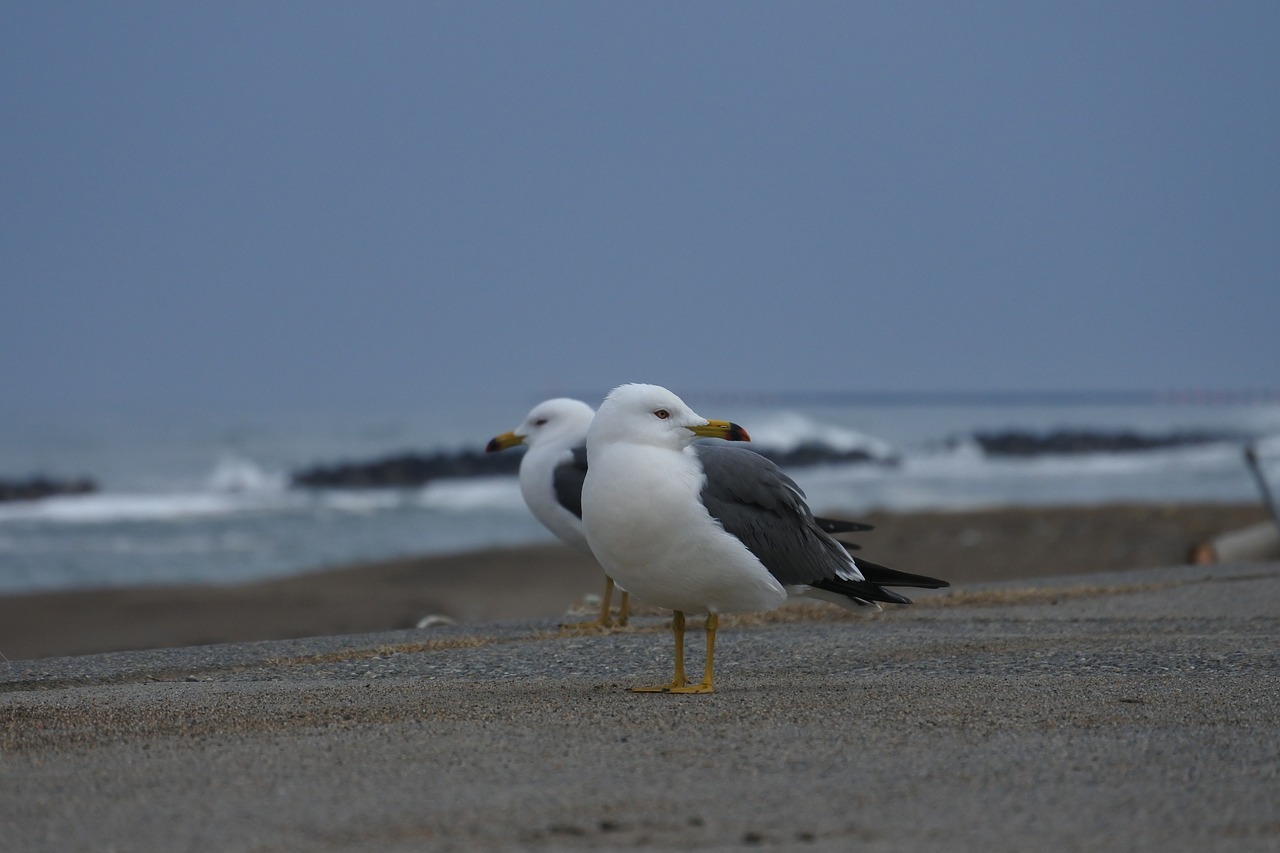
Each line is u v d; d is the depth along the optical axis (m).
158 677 12.04
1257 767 7.75
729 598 10.69
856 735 8.70
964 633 14.14
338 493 51.56
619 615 15.76
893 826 6.58
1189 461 71.00
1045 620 15.18
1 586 29.73
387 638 14.77
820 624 15.06
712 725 9.09
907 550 31.41
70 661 12.98
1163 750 8.21
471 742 8.55
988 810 6.85
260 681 11.59
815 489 54.09
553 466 16.12
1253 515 37.22
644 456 10.40
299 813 6.87
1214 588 17.84
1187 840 6.33
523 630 15.44
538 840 6.38
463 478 55.84
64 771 7.85
